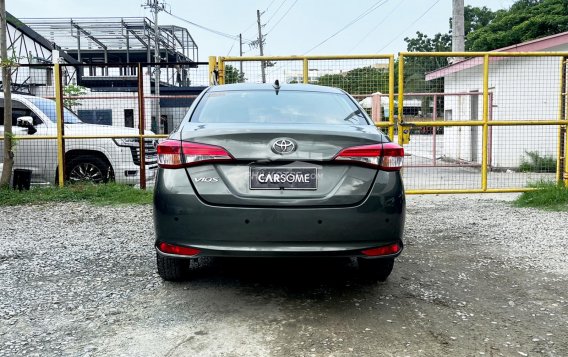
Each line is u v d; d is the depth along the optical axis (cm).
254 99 434
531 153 1265
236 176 343
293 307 365
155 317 346
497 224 655
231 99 434
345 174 347
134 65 882
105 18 2700
